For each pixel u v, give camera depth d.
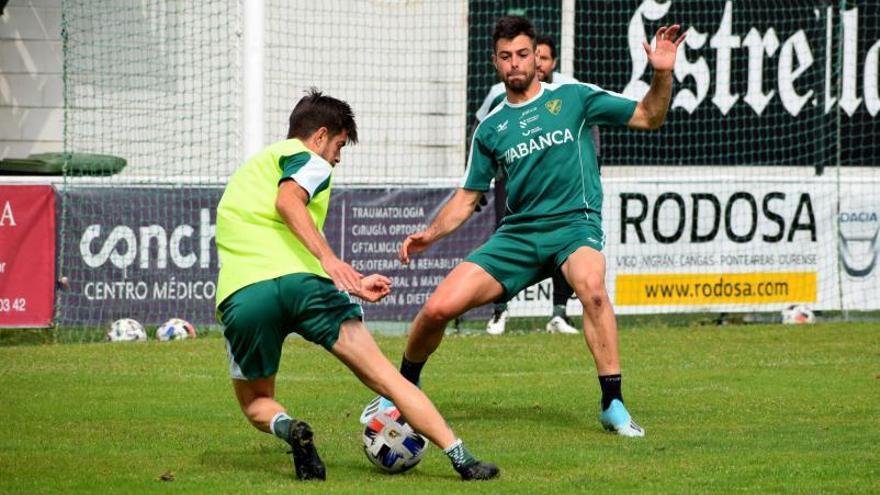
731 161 51.59
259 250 19.56
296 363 35.16
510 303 43.31
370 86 50.84
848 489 19.47
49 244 39.72
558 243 25.08
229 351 20.02
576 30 51.06
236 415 26.84
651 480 20.12
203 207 41.22
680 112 51.12
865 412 27.34
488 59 51.22
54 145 50.47
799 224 45.12
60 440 23.88
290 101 50.09
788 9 51.28
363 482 19.92
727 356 36.47
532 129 25.14
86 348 37.66
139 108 49.78
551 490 19.31
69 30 49.44
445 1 50.94
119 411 27.30
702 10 51.06
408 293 42.41
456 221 26.03
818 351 37.53
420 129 51.28
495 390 30.56
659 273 44.00
